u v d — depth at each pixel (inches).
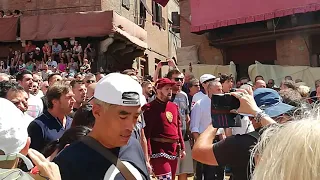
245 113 97.3
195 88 309.3
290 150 41.4
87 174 82.7
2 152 70.3
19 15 634.8
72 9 658.8
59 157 85.7
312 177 39.1
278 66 599.5
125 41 660.7
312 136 41.0
